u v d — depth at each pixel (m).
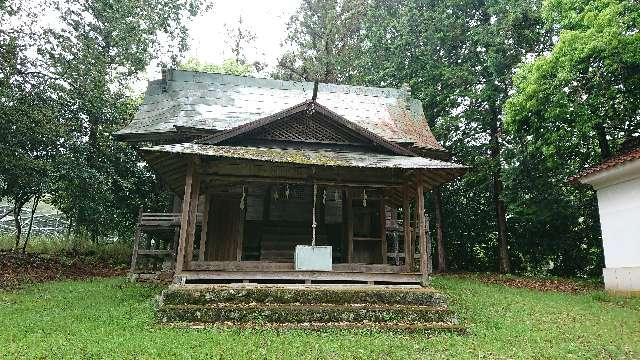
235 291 10.41
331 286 11.13
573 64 17.27
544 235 25.95
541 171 22.48
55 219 31.50
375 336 9.05
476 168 25.95
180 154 10.95
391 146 13.77
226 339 8.18
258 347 7.75
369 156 13.34
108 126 20.14
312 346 7.98
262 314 9.88
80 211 21.95
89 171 19.25
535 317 11.51
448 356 7.70
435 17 26.41
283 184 13.48
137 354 7.00
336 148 14.42
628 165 14.80
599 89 17.83
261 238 14.97
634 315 11.80
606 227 16.52
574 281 20.80
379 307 10.34
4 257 19.66
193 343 7.74
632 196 15.37
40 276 17.19
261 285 10.86
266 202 15.22
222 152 11.23
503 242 25.77
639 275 14.70
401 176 13.40
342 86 21.64
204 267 11.40
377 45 28.77
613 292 15.50
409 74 26.94
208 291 10.29
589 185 17.53
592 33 16.64
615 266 15.91
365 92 21.77
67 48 18.59
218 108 17.36
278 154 11.95
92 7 21.06
